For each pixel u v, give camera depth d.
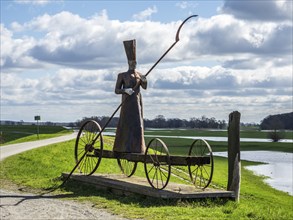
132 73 18.91
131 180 19.25
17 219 12.60
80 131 21.34
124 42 19.19
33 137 73.25
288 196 33.16
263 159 72.12
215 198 16.06
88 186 19.47
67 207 14.52
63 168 27.67
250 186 37.22
